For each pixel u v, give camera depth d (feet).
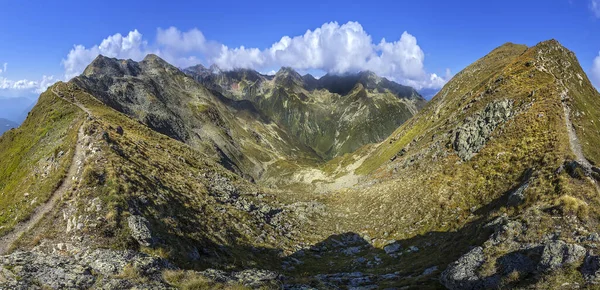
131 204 106.01
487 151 196.24
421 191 203.92
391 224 189.78
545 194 111.55
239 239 142.61
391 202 216.33
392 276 119.03
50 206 114.73
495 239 99.55
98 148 145.38
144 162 160.25
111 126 210.59
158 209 114.73
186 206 135.85
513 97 228.02
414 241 160.45
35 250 90.17
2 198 167.12
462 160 213.46
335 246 180.24
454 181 191.11
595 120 204.85
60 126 252.21
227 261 113.91
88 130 170.40
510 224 100.17
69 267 68.23
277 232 176.65
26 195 130.11
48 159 169.99
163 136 292.40
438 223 165.89
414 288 98.78
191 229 120.26
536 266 79.00
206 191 176.35
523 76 295.48
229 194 198.29
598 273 65.46
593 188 104.32
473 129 232.12
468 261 95.61
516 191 127.85
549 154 146.41
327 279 117.91
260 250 143.23
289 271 132.26
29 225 105.91
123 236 91.81
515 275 78.54
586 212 91.81
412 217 184.24
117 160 136.15
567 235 86.12
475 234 124.77
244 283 76.89
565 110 191.83
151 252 90.33
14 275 60.44
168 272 72.74
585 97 280.10
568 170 116.57
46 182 131.85
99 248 83.87
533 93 219.41
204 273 77.00
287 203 243.40
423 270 119.14
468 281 87.15
